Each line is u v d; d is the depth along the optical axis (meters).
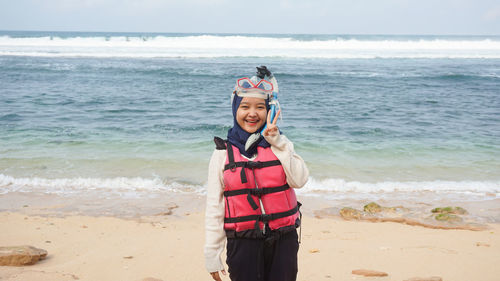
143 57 39.84
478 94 22.31
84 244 5.25
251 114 2.26
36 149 10.51
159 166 9.34
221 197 2.26
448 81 27.64
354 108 17.48
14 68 29.69
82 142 11.19
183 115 15.44
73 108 16.47
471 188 8.19
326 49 50.31
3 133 12.09
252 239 2.20
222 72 29.91
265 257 2.24
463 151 10.83
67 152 10.29
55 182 8.28
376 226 6.21
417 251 4.96
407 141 11.77
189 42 49.50
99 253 4.90
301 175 2.25
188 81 25.47
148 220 6.37
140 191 7.88
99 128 12.97
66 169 9.05
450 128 13.66
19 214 6.55
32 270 4.14
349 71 32.47
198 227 6.08
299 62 38.66
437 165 9.63
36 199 7.37
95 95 19.94
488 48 55.09
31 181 8.31
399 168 9.40
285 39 51.03
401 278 4.09
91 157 9.91
